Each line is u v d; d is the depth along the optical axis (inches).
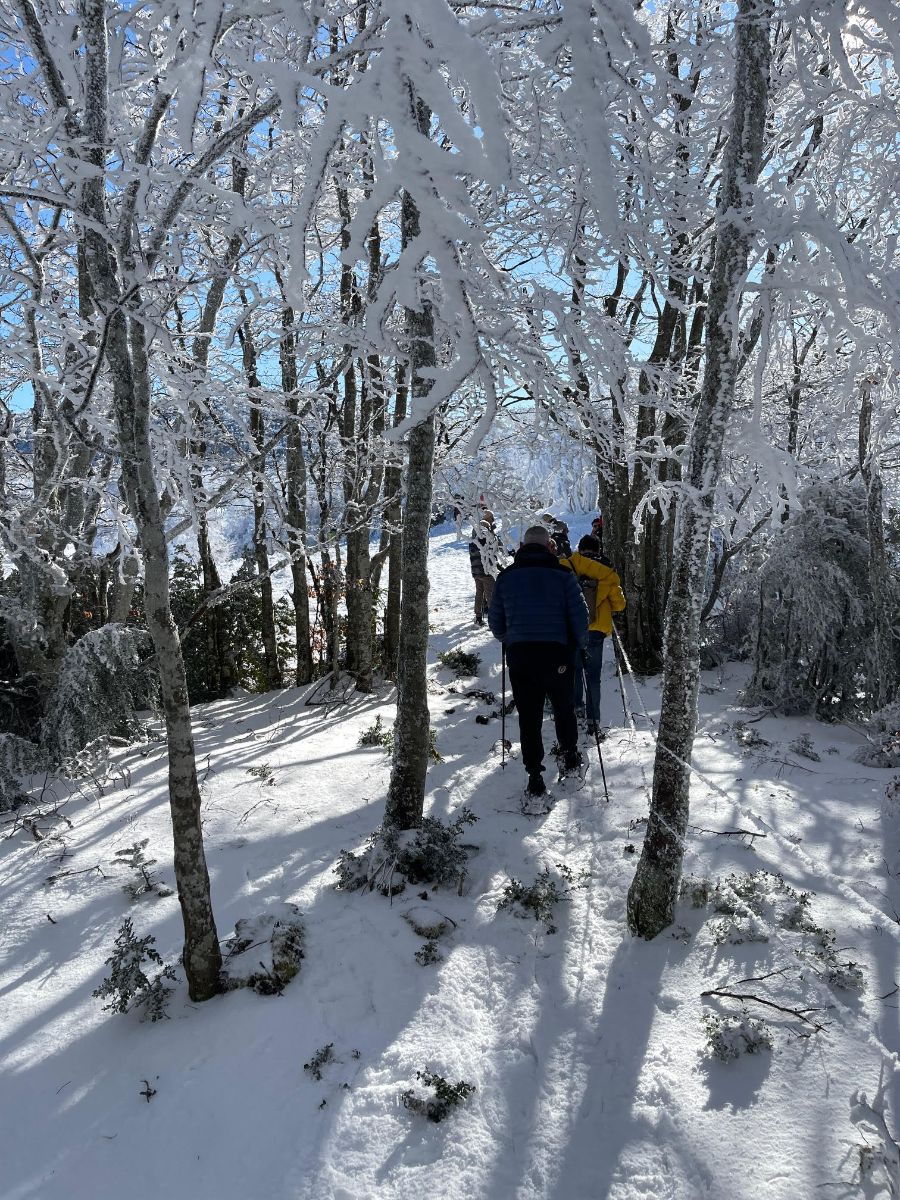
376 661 304.2
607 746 196.5
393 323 175.2
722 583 302.8
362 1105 91.7
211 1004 109.1
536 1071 95.3
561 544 232.1
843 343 138.2
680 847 114.3
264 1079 95.7
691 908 120.4
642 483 280.1
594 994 106.7
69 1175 86.5
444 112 45.3
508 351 103.5
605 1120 88.0
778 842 139.5
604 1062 95.7
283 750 209.6
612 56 55.8
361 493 262.8
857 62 141.7
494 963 113.9
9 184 95.3
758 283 88.8
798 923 115.5
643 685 265.0
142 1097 95.1
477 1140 86.9
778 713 222.5
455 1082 93.4
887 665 201.2
